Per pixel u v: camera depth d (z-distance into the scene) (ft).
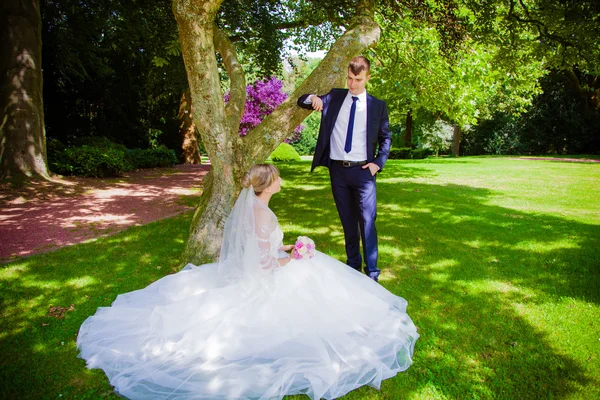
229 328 7.98
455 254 15.17
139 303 9.53
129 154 47.01
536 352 8.61
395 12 25.02
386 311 9.19
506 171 44.75
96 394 7.11
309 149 126.11
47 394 7.10
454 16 23.98
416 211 22.85
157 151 52.01
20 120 30.27
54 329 9.36
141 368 7.41
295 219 20.67
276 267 8.84
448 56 26.58
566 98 81.46
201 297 8.83
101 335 8.57
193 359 7.62
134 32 37.63
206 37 11.21
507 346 8.83
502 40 27.86
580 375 7.77
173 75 43.01
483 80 35.32
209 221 12.81
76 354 8.34
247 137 13.44
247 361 7.49
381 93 54.08
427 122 91.76
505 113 84.64
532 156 74.38
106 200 26.81
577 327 9.62
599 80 75.92
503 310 10.57
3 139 30.12
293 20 37.04
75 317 9.96
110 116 58.08
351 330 8.23
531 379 7.66
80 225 19.65
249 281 8.62
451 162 60.85
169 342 7.97
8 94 30.04
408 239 17.17
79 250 15.42
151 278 12.60
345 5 23.94
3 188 27.84
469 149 97.09
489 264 14.10
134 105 60.29
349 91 11.44
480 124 90.38
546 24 27.02
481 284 12.32
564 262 14.20
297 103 12.41
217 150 12.44
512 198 27.04
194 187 33.91
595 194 28.27
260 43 34.83
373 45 14.40
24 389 7.21
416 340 9.06
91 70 51.24
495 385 7.48
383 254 15.19
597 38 25.48
